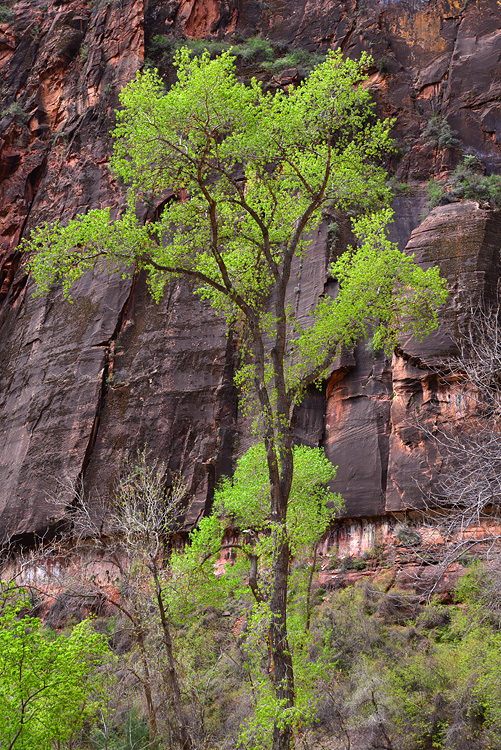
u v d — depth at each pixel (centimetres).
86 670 1060
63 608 2289
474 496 849
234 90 1262
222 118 1266
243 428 2783
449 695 1395
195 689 1447
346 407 2552
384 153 3356
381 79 3634
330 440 2516
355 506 2316
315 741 1330
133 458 2791
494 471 845
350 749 1316
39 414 3105
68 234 1273
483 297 2364
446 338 2338
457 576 1864
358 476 2369
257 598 1282
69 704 1047
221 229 1435
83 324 3266
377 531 2266
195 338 3028
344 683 1547
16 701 982
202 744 1309
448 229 2580
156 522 1523
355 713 1403
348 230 3042
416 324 1539
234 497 1739
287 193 1523
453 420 2216
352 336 1455
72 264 1288
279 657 1033
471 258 2464
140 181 1372
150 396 2930
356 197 1553
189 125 1288
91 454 2886
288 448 1172
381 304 1484
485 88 3478
